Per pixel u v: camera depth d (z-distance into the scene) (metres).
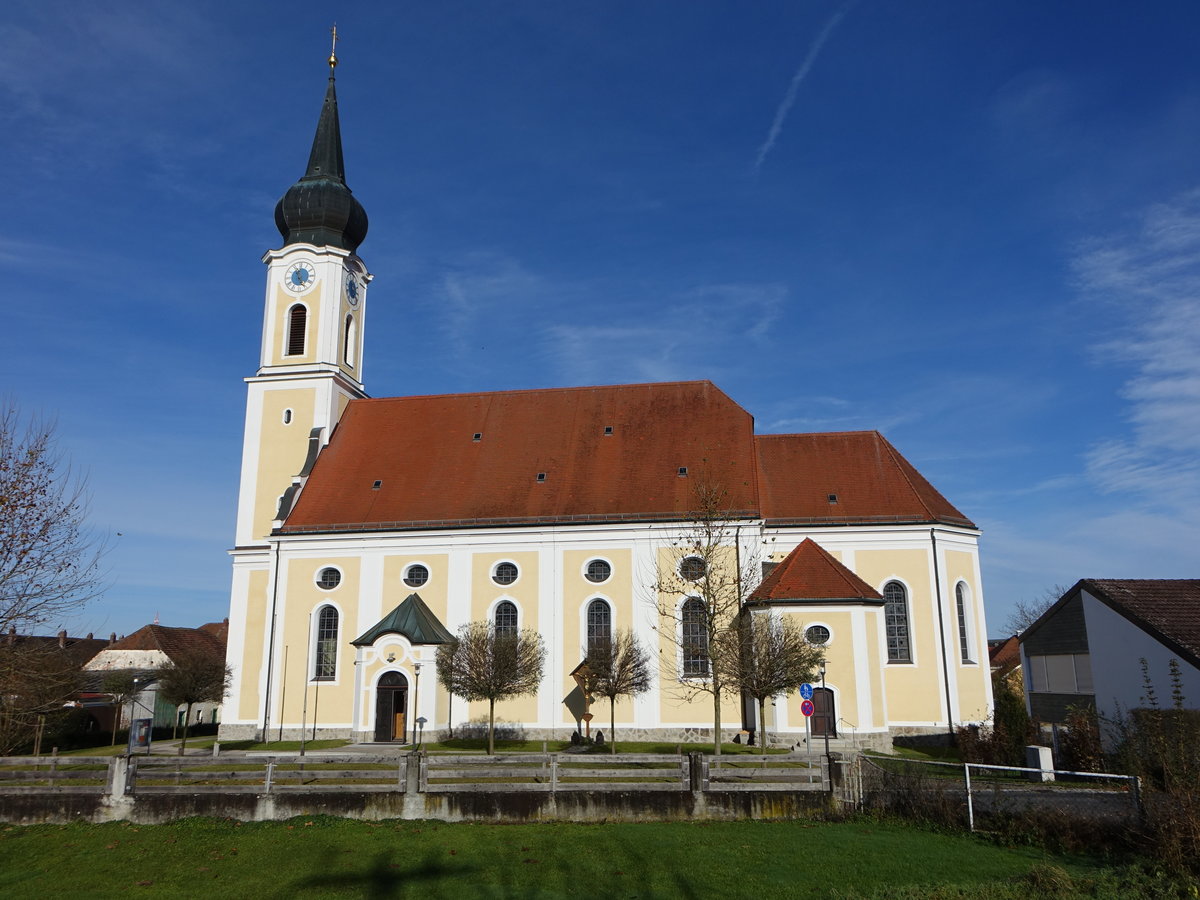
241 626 49.59
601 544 47.00
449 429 53.81
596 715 45.00
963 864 19.80
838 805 25.25
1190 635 32.34
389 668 44.84
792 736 40.38
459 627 46.97
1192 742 21.64
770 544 47.16
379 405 56.00
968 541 47.56
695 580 43.56
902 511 46.78
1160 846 18.86
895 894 17.31
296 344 55.31
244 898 19.70
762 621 40.56
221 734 48.03
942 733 43.62
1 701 28.44
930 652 44.59
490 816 25.22
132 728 31.06
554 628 46.31
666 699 44.66
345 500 50.62
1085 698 38.88
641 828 24.09
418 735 43.72
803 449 50.81
